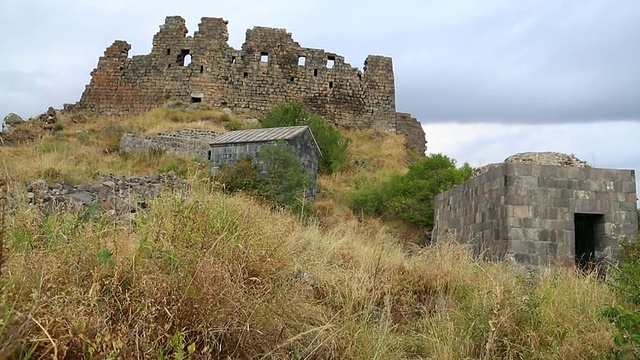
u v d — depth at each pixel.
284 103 40.19
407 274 8.10
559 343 5.87
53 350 3.46
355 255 8.81
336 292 6.83
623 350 5.16
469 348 5.85
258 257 6.03
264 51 47.47
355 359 5.28
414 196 25.25
